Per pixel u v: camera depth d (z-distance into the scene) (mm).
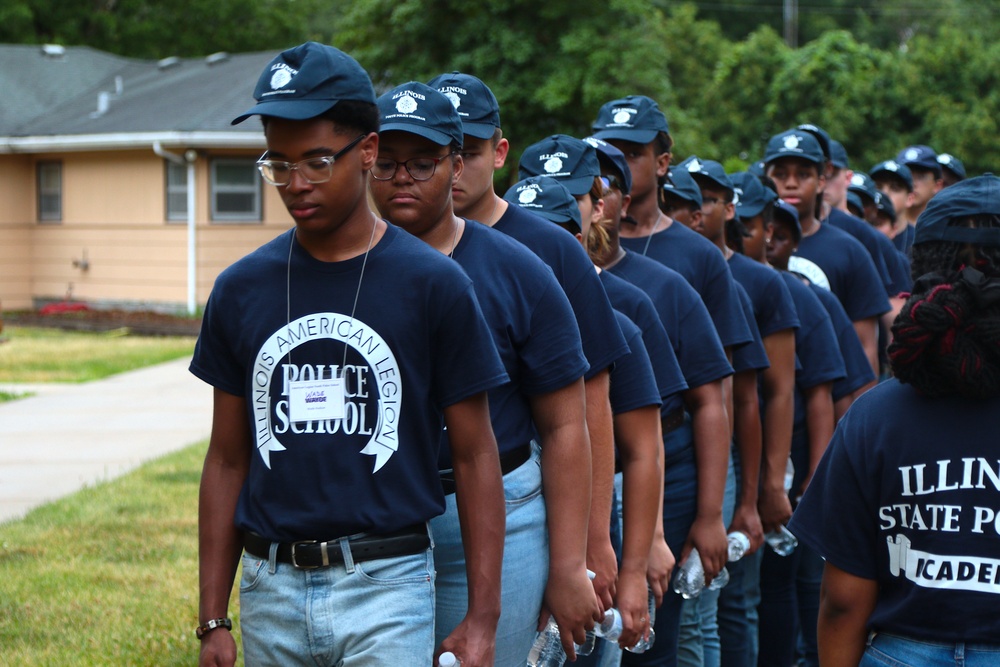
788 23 54875
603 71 24406
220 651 3275
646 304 4734
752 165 8047
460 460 3234
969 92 35438
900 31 60219
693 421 5086
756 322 5898
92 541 8039
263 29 40375
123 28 37969
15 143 26828
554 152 4730
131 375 17078
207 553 3309
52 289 27609
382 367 3088
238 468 3326
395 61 25469
